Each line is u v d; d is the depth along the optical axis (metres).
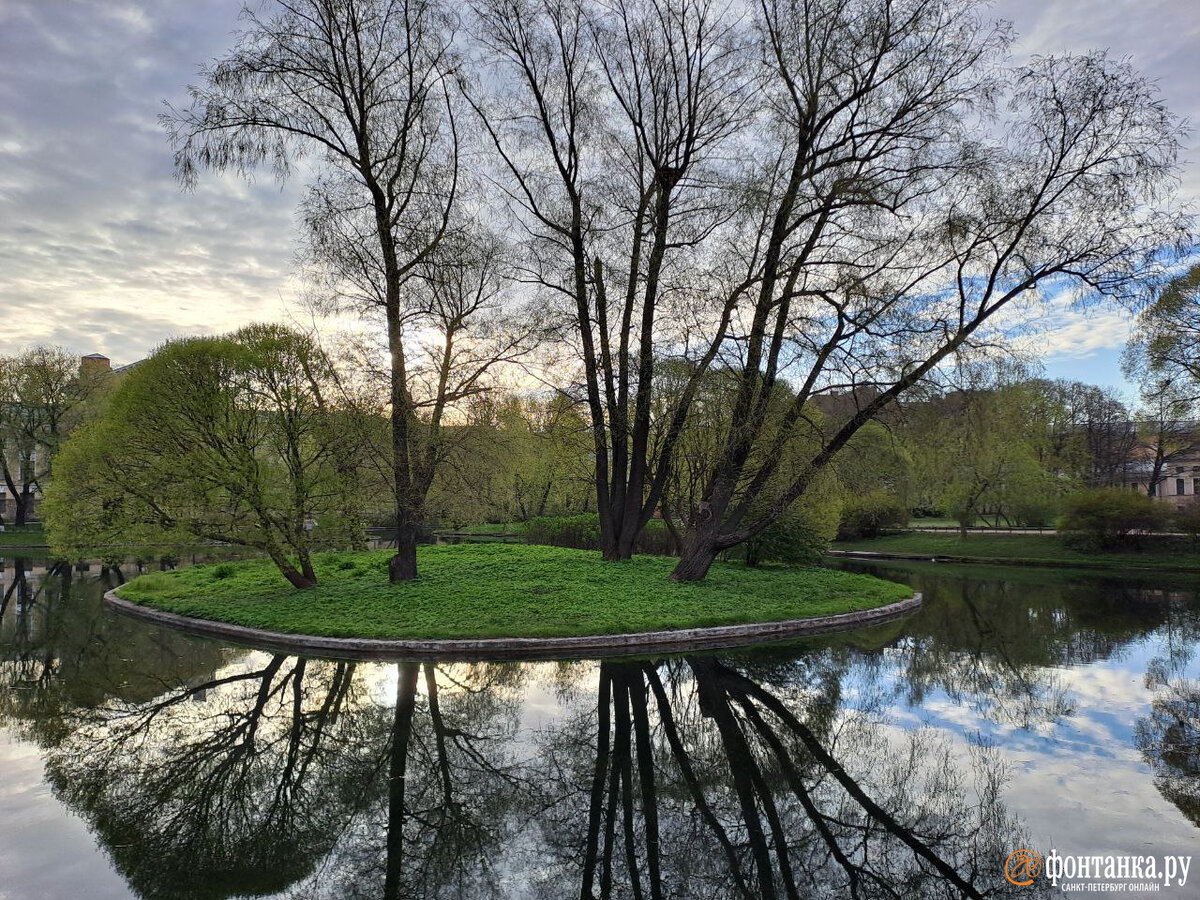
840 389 17.48
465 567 21.42
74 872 5.64
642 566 20.73
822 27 16.77
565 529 32.59
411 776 7.84
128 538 16.98
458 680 11.75
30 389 45.50
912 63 16.16
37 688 11.64
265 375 17.25
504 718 9.80
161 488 16.64
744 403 18.36
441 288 19.17
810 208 18.06
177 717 10.05
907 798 7.07
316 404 17.83
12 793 7.36
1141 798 6.97
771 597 18.02
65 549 19.81
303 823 6.66
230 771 8.01
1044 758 8.16
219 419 16.64
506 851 6.09
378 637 13.85
